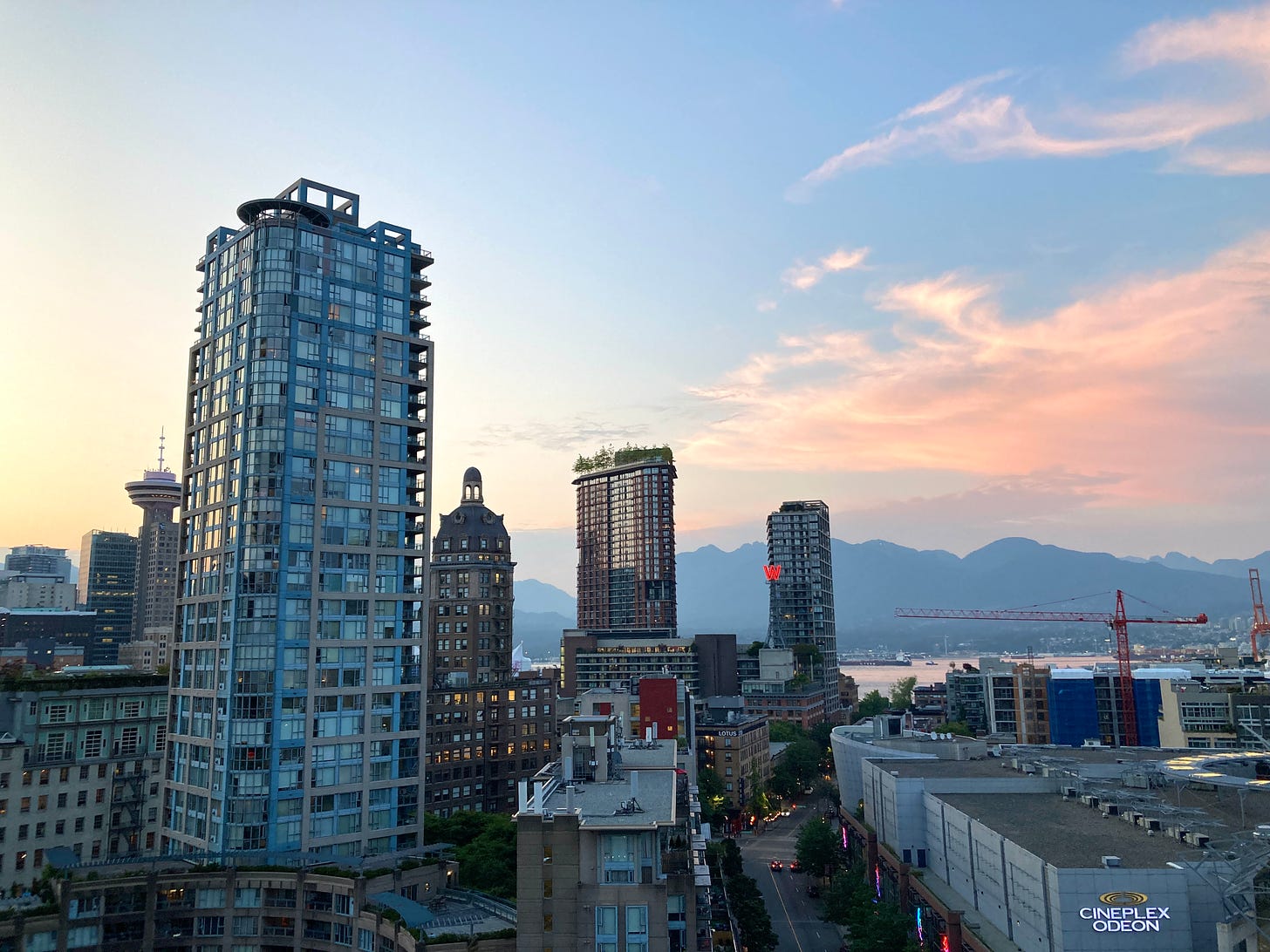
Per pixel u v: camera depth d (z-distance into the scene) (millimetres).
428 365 153750
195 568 142375
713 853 145625
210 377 146500
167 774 139500
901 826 134125
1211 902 83312
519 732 199375
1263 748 195125
